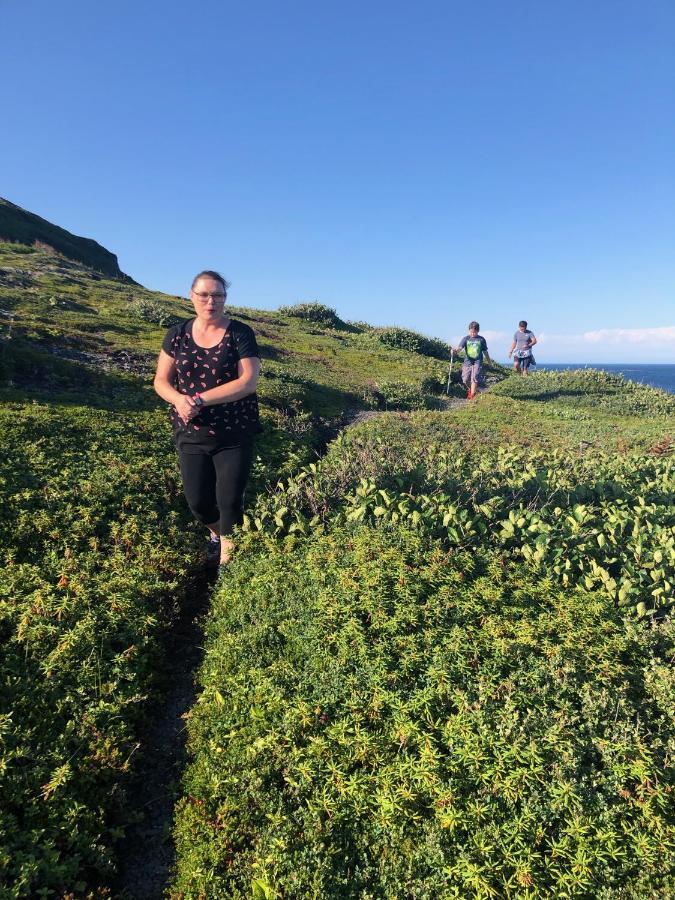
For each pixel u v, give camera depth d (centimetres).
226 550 571
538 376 2169
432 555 525
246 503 752
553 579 526
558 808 309
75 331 1548
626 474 887
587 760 344
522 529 607
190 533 659
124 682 416
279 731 359
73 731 365
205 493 549
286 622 454
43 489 662
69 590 493
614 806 312
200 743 377
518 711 364
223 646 446
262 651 435
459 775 327
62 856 300
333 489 686
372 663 398
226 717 383
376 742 343
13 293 1867
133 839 331
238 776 341
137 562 569
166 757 384
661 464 954
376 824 309
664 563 575
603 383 2016
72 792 327
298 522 602
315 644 425
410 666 396
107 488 693
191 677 456
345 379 1900
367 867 294
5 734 346
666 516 718
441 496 657
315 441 1148
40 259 2817
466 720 353
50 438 815
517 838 296
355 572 495
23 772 327
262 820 320
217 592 534
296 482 734
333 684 386
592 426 1418
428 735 344
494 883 283
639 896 277
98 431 886
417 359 2547
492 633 430
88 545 587
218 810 324
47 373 1161
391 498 644
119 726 375
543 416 1566
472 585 495
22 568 519
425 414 1489
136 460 802
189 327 502
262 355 2025
